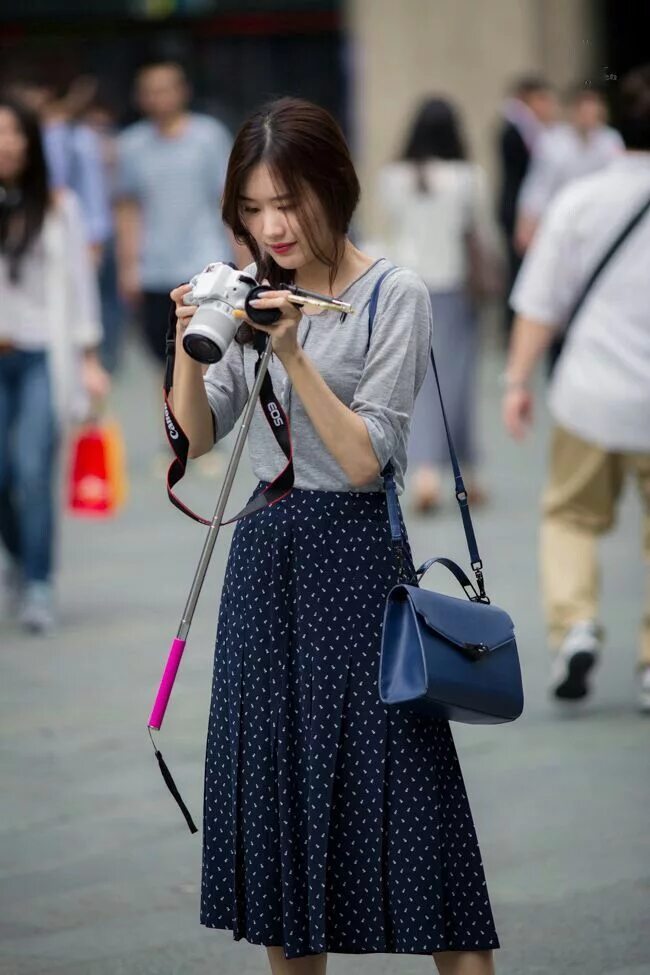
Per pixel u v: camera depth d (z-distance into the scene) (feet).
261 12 163.94
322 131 26.48
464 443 79.61
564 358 49.08
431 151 79.41
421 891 26.68
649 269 47.75
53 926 34.73
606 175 48.75
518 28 141.18
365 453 26.27
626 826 39.91
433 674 25.90
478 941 27.09
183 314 26.37
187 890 36.68
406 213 79.20
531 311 49.75
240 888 27.53
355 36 146.10
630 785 42.78
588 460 49.08
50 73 97.30
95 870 37.81
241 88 165.17
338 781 26.91
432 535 73.41
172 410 27.45
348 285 27.25
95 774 44.11
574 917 34.73
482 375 128.16
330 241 26.94
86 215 93.09
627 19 138.72
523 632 57.57
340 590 26.99
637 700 50.03
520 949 33.17
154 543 73.51
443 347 78.43
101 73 166.09
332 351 27.04
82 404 59.98
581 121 100.48
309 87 164.45
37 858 38.52
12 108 56.54
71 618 60.85
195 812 41.42
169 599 63.46
